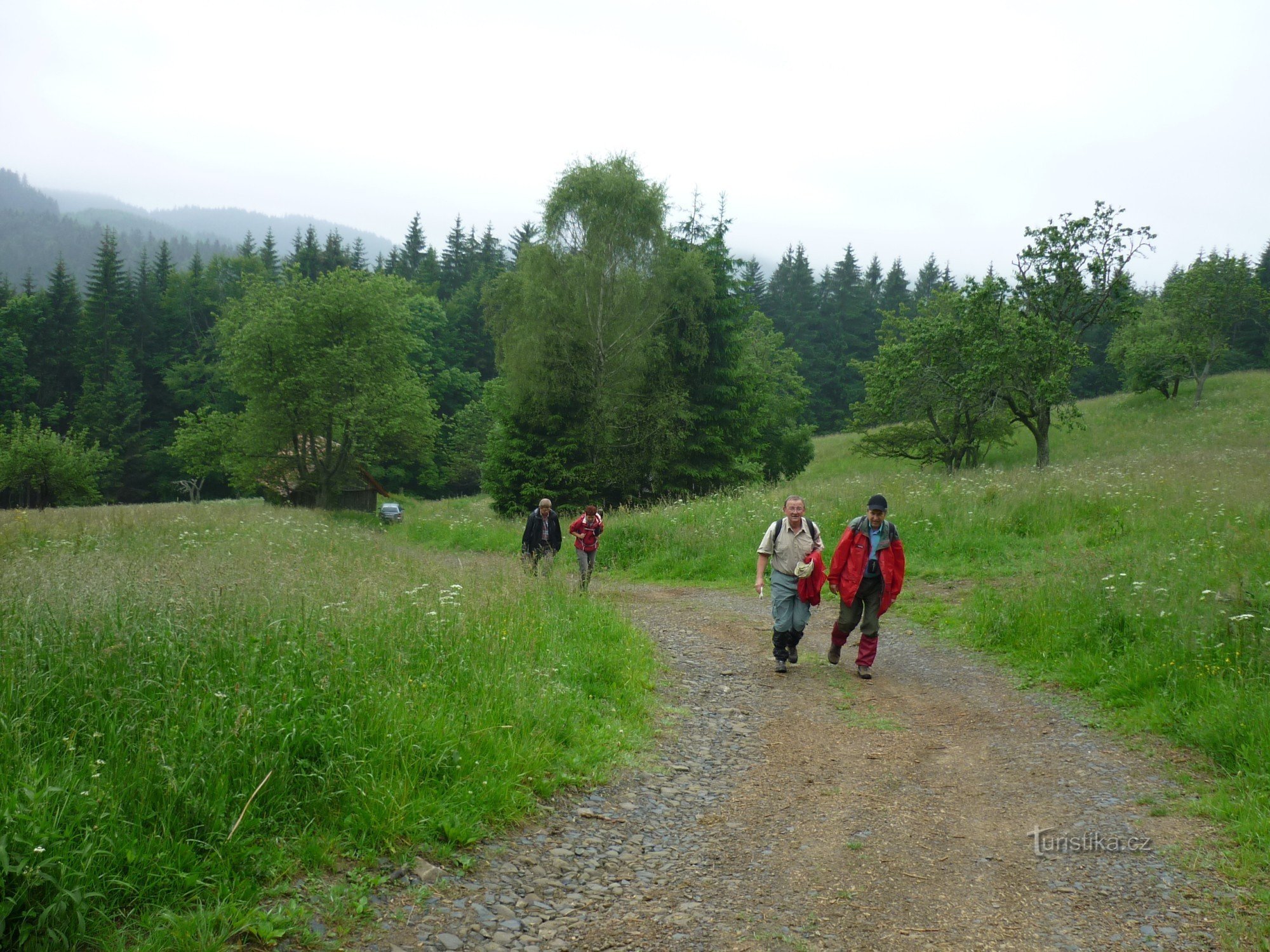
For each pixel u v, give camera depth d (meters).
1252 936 3.25
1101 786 5.07
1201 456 23.98
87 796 3.30
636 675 7.39
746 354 41.22
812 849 4.28
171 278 92.38
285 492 48.88
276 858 3.53
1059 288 29.53
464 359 83.56
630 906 3.62
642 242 34.31
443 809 4.11
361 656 5.49
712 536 16.88
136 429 74.38
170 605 5.59
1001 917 3.54
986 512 15.31
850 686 7.77
